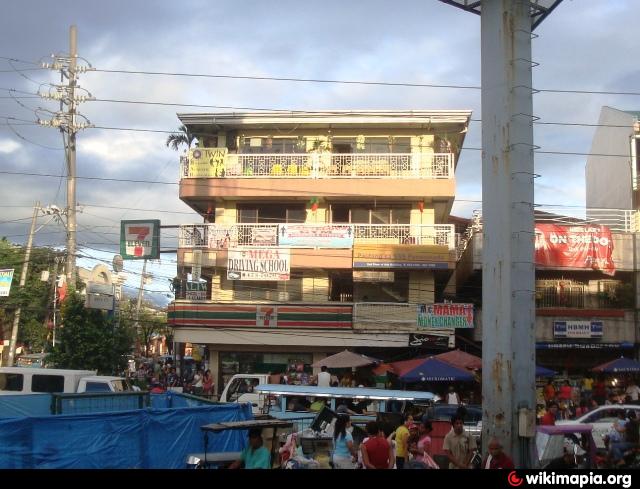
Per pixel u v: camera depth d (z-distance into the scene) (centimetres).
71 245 2928
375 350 2894
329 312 2834
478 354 2905
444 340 2783
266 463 944
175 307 2919
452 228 2906
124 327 3161
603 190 3722
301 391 1719
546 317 2878
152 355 5766
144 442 1227
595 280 3003
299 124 3042
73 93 2914
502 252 1195
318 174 2944
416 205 3008
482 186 1241
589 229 2886
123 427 1198
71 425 1125
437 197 2927
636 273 2923
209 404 1616
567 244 2873
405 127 3061
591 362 2916
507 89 1223
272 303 2870
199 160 2983
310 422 1622
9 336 4434
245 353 2936
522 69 1231
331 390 1727
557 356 2919
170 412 1285
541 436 1196
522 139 1217
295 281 3008
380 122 2998
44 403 1524
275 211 3070
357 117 2995
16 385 2214
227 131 3125
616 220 3156
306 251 2886
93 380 2177
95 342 2869
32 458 1069
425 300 2927
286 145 3109
